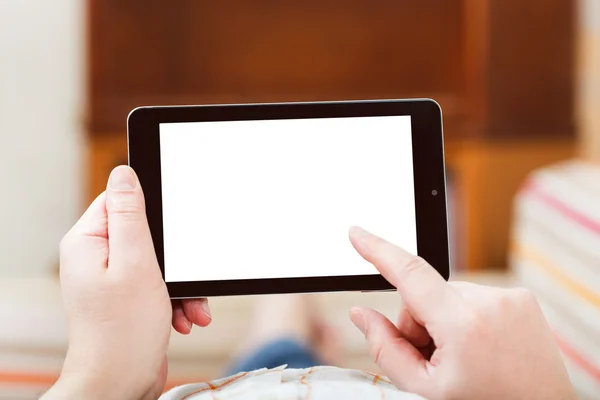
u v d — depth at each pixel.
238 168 0.57
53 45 1.75
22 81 1.76
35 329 1.15
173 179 0.56
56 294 1.35
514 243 1.43
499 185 1.74
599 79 1.78
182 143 0.56
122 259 0.47
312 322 1.16
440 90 1.77
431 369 0.46
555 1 1.71
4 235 1.78
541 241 1.28
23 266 1.79
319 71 1.78
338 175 0.57
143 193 0.55
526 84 1.72
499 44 1.71
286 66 1.77
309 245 0.56
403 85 1.78
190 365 1.10
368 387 0.43
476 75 1.72
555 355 0.45
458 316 0.45
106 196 0.50
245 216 0.56
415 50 1.77
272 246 0.56
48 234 1.79
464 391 0.44
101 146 1.72
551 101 1.74
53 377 1.01
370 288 0.55
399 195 0.56
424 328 0.52
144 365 0.48
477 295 0.47
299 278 0.55
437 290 0.47
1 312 1.21
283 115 0.57
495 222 1.75
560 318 1.14
